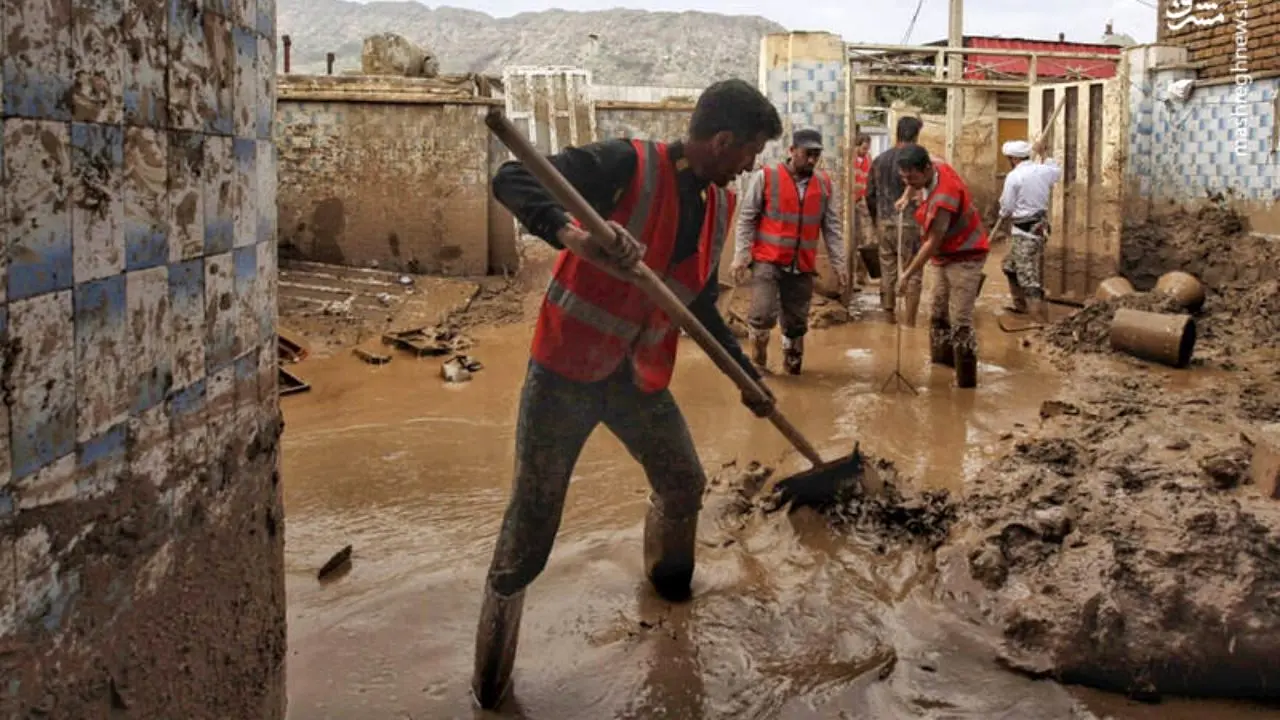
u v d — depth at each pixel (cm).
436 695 303
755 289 714
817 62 1009
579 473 504
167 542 181
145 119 165
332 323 884
